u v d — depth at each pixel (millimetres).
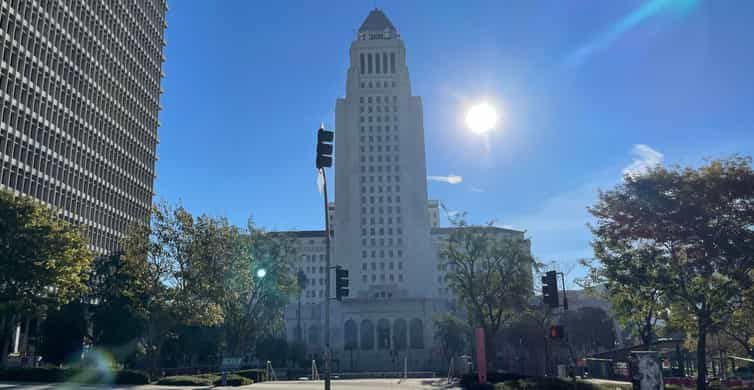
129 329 69562
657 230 35656
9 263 44219
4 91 81688
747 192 33125
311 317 177500
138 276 48625
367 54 185750
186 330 87062
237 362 40781
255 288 62250
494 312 65125
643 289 39469
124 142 113125
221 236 50344
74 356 70125
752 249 33094
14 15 84312
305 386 42031
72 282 49125
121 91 113062
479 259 65250
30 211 47781
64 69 95438
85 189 99000
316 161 25281
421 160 177750
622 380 62562
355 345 159875
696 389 37438
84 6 101812
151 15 128625
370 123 180125
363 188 175625
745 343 52938
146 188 121062
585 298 130000
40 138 88625
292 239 66312
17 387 33594
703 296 36062
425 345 156125
